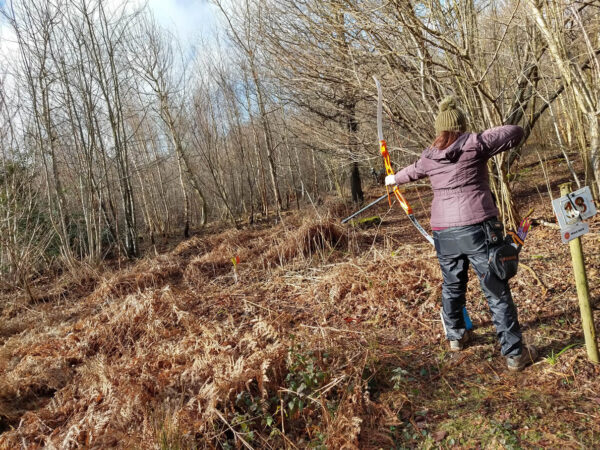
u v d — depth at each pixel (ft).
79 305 20.03
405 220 27.68
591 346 8.27
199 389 9.10
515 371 8.66
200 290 18.38
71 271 25.07
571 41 16.75
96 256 28.81
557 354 8.82
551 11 14.30
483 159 8.33
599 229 15.84
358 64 18.06
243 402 8.52
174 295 15.60
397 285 13.67
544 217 19.43
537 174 31.37
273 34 19.60
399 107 18.66
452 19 16.25
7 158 26.81
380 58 17.33
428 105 16.84
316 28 17.49
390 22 15.88
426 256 15.98
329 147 23.88
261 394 8.54
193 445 7.41
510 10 17.83
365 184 55.26
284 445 7.57
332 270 17.08
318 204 42.63
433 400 8.30
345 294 14.24
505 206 17.83
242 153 42.37
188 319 13.61
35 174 28.86
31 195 28.17
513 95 18.38
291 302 14.89
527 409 7.51
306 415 8.16
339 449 7.16
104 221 36.94
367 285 13.97
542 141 35.86
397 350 10.32
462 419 7.61
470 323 10.03
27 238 27.27
